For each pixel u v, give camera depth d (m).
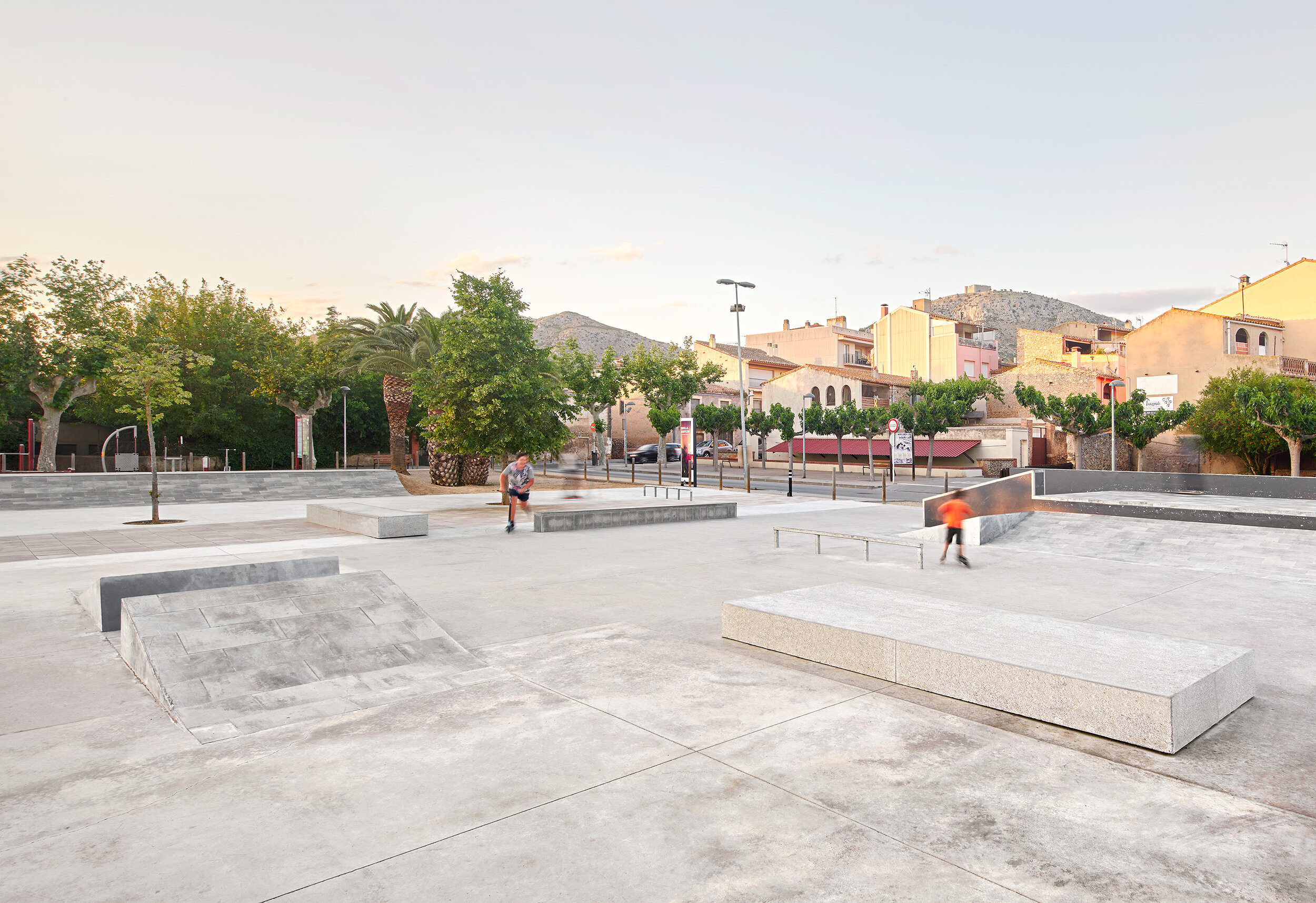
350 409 50.56
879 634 5.50
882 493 28.28
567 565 10.95
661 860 3.06
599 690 5.26
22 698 5.26
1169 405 37.94
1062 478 15.88
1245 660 5.00
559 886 2.88
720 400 56.44
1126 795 3.65
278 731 4.57
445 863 3.05
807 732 4.45
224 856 3.12
